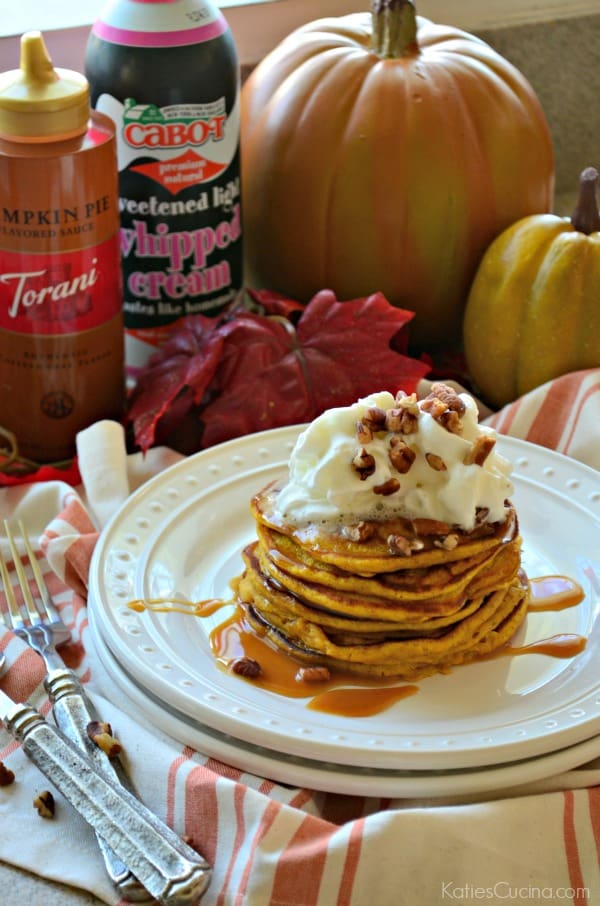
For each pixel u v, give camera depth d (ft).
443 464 2.37
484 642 2.43
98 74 2.81
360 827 2.21
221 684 2.37
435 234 2.89
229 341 2.85
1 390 2.83
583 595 2.52
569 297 2.78
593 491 2.65
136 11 2.78
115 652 2.38
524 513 2.64
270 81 2.94
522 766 2.27
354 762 2.25
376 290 2.94
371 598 2.36
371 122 2.85
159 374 2.88
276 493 2.48
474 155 2.87
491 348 2.87
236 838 2.23
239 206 2.96
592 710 2.31
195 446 2.90
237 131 2.90
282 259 2.97
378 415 2.39
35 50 2.63
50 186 2.67
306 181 2.89
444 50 2.95
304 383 2.85
